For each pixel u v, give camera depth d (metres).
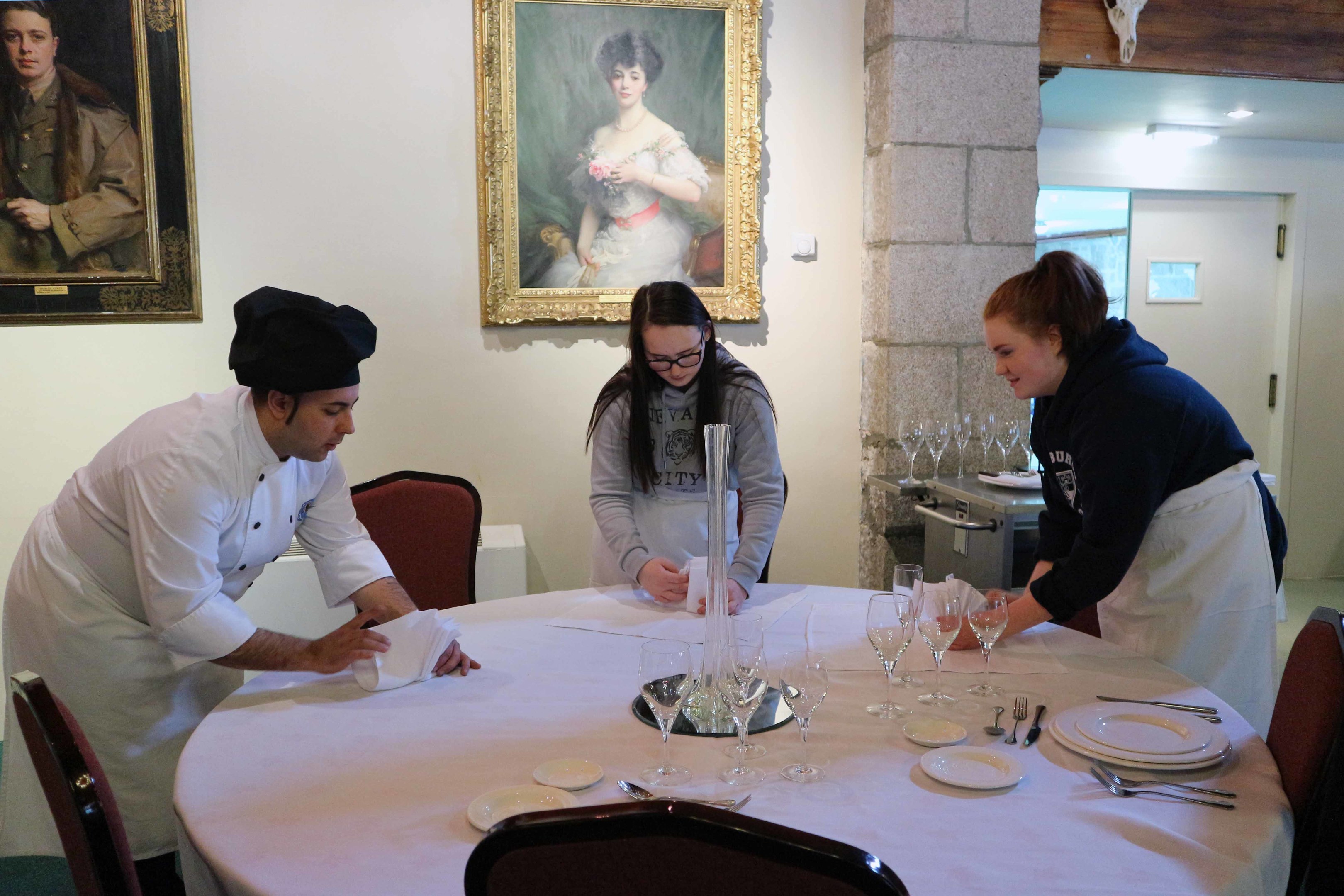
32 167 3.06
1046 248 4.75
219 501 1.58
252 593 3.11
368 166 3.29
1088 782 1.24
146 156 3.10
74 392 3.18
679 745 1.37
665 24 3.36
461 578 2.61
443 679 1.63
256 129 3.21
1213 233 4.87
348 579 1.91
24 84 3.02
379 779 1.26
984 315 1.88
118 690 1.67
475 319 3.41
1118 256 4.80
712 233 3.47
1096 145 4.61
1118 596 1.91
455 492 2.61
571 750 1.35
